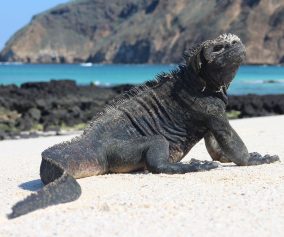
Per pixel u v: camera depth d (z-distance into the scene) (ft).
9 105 108.06
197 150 40.50
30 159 40.50
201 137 31.86
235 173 28.48
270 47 601.62
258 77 286.46
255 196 23.61
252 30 612.29
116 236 18.92
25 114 98.63
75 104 113.60
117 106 31.35
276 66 547.08
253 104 109.70
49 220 20.92
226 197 23.54
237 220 20.26
